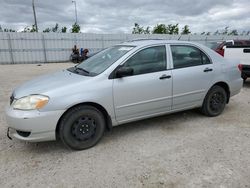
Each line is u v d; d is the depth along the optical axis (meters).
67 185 2.51
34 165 2.92
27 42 20.30
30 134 2.98
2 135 3.81
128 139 3.64
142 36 25.02
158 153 3.17
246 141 3.50
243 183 2.50
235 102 5.67
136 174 2.69
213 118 4.51
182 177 2.62
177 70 3.92
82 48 21.48
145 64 3.66
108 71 3.37
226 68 4.52
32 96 3.02
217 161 2.94
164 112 3.96
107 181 2.57
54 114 3.00
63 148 3.38
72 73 3.77
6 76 11.06
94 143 3.38
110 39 23.77
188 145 3.39
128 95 3.48
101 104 3.29
